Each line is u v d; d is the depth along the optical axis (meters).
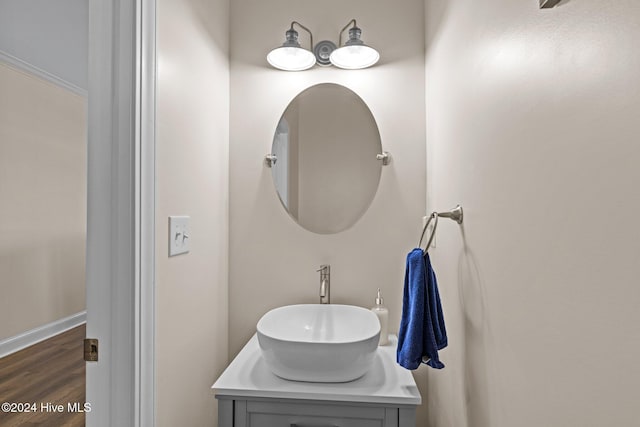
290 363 1.11
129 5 0.93
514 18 0.68
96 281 0.93
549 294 0.56
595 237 0.45
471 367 0.95
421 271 1.00
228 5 1.66
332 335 1.49
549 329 0.56
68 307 3.57
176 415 1.13
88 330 0.93
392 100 1.64
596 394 0.45
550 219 0.55
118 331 0.92
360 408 1.10
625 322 0.40
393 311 1.62
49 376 2.57
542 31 0.57
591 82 0.45
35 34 3.11
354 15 1.66
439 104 1.34
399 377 1.20
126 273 0.92
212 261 1.45
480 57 0.87
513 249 0.69
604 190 0.43
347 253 1.64
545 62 0.57
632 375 0.39
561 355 0.53
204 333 1.36
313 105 1.67
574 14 0.49
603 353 0.43
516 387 0.68
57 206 3.45
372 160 1.65
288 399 1.11
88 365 0.93
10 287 2.99
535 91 0.60
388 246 1.63
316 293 1.64
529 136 0.62
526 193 0.63
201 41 1.34
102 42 0.93
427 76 1.57
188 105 1.23
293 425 1.12
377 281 1.63
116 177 0.93
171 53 1.10
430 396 1.51
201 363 1.33
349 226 1.64
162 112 1.05
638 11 0.37
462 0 1.03
